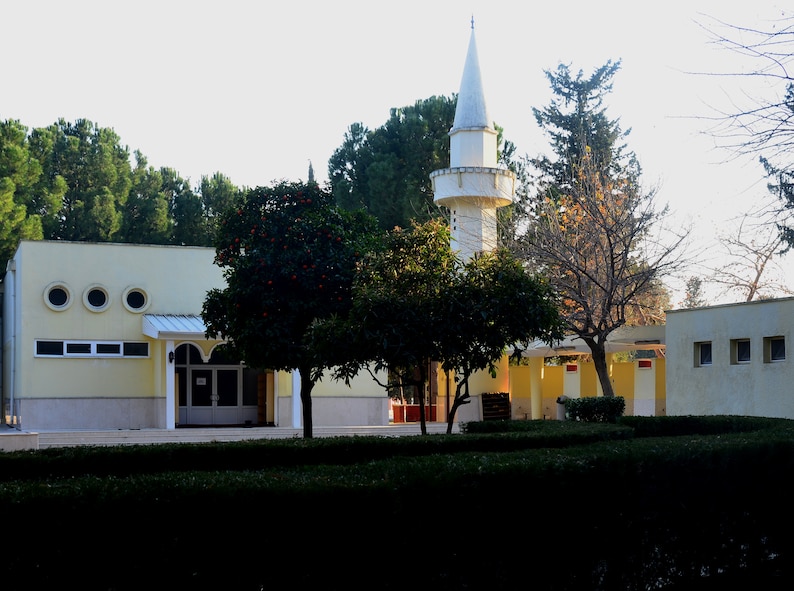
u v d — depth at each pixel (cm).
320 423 2995
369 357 1394
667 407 2195
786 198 1167
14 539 556
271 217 1647
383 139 4250
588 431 1228
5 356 3488
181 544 588
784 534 966
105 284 2938
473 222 3022
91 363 2895
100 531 573
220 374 3134
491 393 3391
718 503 901
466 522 688
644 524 824
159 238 4803
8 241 3928
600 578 792
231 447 987
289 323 1606
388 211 4044
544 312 1390
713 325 2056
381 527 639
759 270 2741
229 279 1678
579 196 2798
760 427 1354
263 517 606
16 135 4359
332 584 621
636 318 3144
